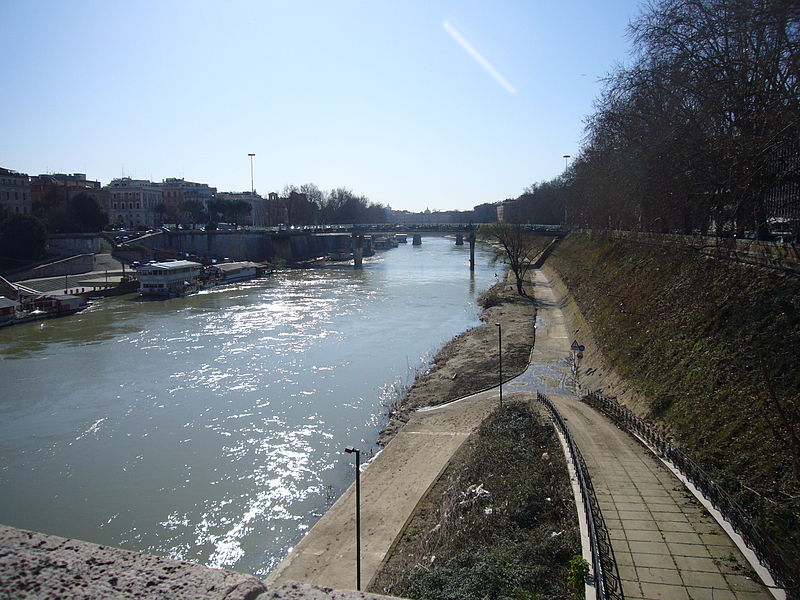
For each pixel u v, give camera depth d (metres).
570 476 22.02
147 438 36.78
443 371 49.28
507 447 27.98
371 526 25.33
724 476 20.02
